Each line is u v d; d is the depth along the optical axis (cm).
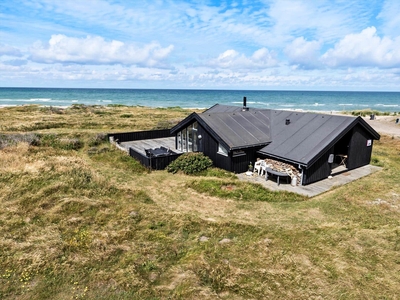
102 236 738
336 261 639
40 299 517
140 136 2181
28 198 941
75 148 1886
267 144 1420
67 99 9081
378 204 991
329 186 1195
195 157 1427
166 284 565
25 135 1912
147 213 895
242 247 704
